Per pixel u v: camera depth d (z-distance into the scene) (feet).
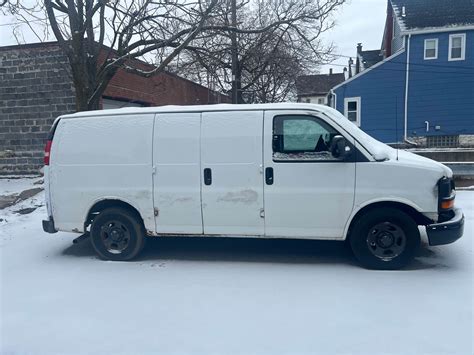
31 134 36.55
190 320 11.34
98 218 17.06
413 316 11.23
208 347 9.89
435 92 67.92
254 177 15.66
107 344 10.14
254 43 49.21
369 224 15.01
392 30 84.17
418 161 15.02
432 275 14.34
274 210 15.62
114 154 16.78
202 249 18.56
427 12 70.69
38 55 35.45
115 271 15.71
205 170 16.03
